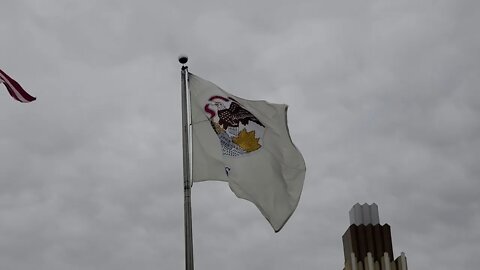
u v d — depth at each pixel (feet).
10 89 64.03
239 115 56.39
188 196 51.08
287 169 56.13
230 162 55.11
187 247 48.93
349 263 70.64
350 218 73.97
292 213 55.42
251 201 54.95
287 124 56.70
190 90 56.70
